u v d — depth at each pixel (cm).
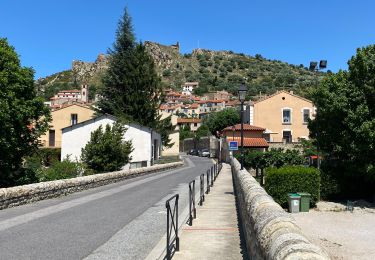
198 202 1534
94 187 2114
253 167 3056
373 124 2059
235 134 5438
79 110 5075
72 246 812
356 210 2000
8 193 1330
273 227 472
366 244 1340
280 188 2091
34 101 2083
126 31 5497
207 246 827
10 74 1989
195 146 8850
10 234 922
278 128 5525
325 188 2314
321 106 2362
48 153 4309
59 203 1477
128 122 4112
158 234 935
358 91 2152
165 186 2175
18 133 2044
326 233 1510
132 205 1423
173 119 8388
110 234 932
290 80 16812
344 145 2228
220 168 3859
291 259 318
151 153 4334
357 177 2317
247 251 774
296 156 2822
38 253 753
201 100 15650
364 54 2159
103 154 2878
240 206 1220
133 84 5112
